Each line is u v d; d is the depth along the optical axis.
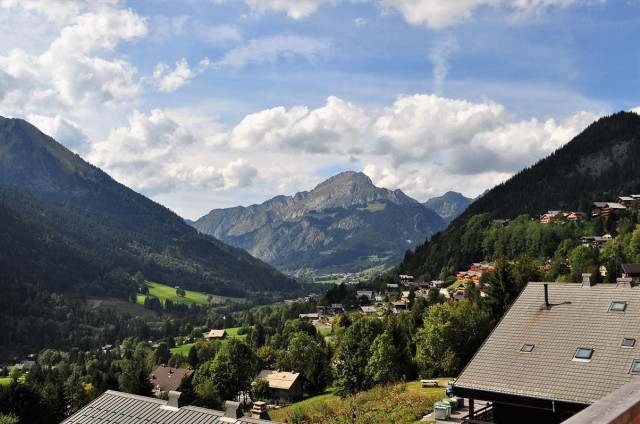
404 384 53.00
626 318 29.20
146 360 151.38
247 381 91.25
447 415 34.44
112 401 28.47
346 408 45.69
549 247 172.62
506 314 33.03
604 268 120.25
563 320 30.84
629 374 25.73
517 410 28.56
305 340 105.88
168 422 25.62
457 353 60.00
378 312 178.62
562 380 26.75
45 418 62.72
